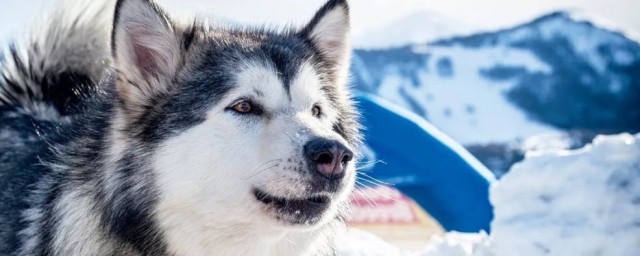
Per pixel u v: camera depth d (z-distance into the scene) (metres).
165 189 2.81
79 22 4.41
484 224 5.94
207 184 2.81
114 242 2.90
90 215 2.93
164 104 2.96
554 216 4.08
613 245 3.89
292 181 2.72
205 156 2.81
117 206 2.87
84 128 3.16
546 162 4.28
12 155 3.62
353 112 3.56
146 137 2.89
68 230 2.96
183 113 2.92
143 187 2.84
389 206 6.90
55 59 4.28
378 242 5.04
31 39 4.34
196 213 2.84
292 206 2.78
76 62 4.39
